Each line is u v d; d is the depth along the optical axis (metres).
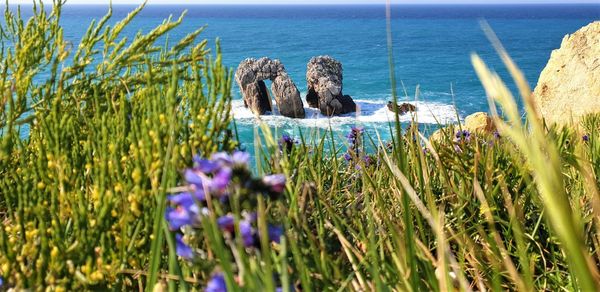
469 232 2.99
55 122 2.14
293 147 2.56
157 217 1.65
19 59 2.56
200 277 1.91
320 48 171.12
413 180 3.34
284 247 1.41
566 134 3.38
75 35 195.00
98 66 2.77
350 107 67.62
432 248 2.71
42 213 1.97
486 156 3.23
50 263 1.85
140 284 1.94
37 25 2.71
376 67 123.62
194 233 1.76
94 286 1.84
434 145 3.51
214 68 2.13
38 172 2.16
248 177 1.64
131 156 2.06
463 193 3.18
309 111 67.56
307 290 1.67
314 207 2.38
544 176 0.90
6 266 1.80
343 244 2.08
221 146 2.24
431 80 101.31
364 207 2.95
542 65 132.75
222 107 2.13
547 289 2.63
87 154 2.24
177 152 1.85
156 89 2.21
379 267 2.18
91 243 1.89
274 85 64.56
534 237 2.88
